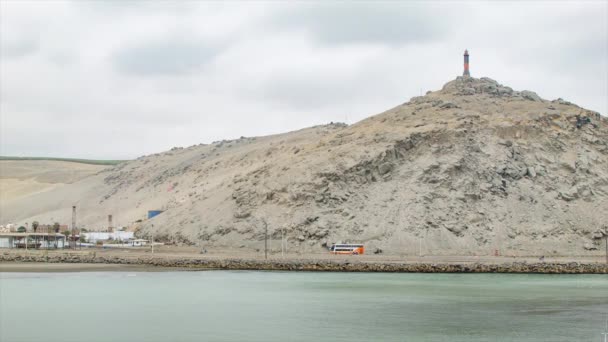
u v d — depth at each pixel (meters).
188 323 88.31
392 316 93.00
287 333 82.38
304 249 176.62
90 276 143.12
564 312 95.75
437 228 175.25
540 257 163.62
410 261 154.50
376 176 190.88
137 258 174.12
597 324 87.06
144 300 108.25
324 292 116.50
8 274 146.62
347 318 91.75
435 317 92.31
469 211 179.38
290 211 187.00
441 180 186.00
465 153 193.62
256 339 79.25
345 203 184.75
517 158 195.50
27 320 90.62
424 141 198.88
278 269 156.00
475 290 118.50
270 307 100.81
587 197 188.12
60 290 119.62
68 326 86.50
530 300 106.50
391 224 176.75
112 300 107.88
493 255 168.38
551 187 189.25
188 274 147.50
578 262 153.50
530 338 79.19
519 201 184.00
